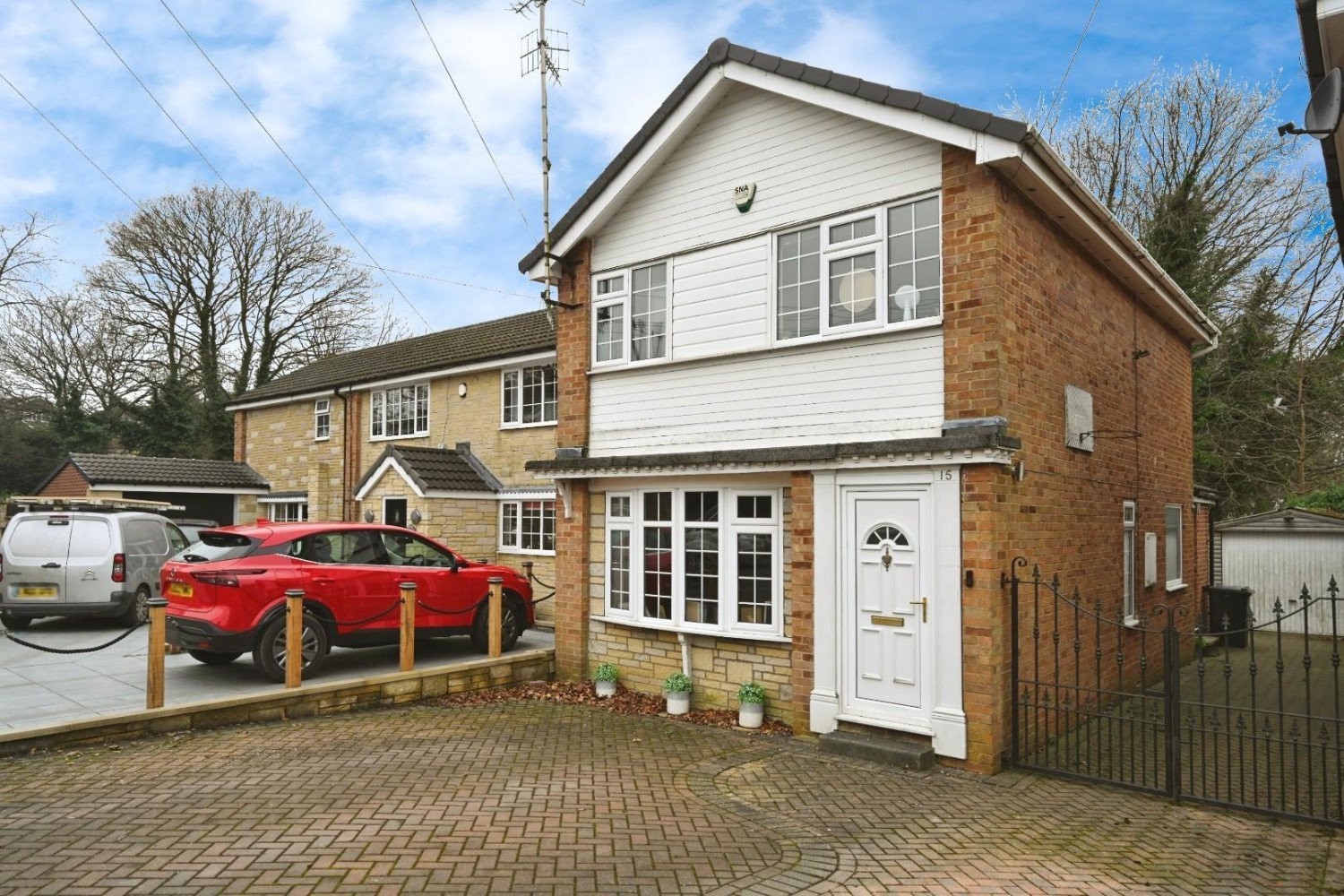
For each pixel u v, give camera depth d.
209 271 34.12
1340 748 5.87
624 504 10.42
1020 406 7.80
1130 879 5.05
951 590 7.41
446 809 5.93
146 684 9.12
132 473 21.08
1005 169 7.49
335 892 4.55
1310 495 21.98
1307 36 5.06
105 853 5.00
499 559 16.25
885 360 8.13
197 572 9.27
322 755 7.25
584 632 10.73
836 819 6.01
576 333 10.88
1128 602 10.71
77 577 12.56
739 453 8.80
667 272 10.03
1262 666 13.59
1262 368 23.02
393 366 19.59
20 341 33.62
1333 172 5.91
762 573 9.00
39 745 7.09
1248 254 23.56
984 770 7.14
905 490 7.81
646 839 5.51
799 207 8.91
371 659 11.09
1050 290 8.64
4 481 31.77
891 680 7.82
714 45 9.11
